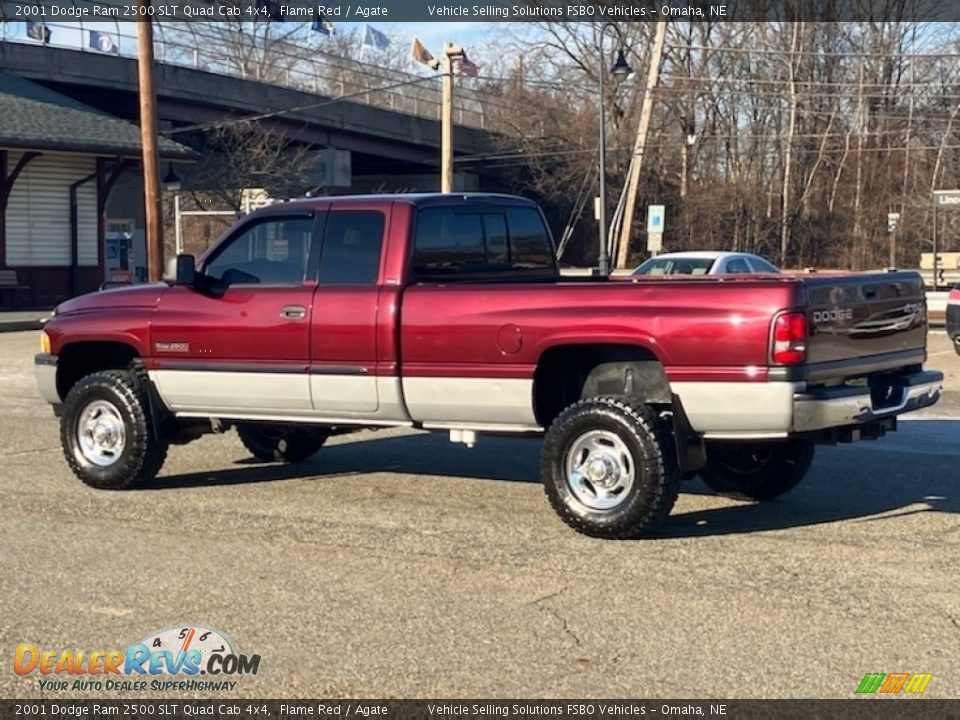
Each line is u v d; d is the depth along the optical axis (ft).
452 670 17.38
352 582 21.70
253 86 158.30
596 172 188.34
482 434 26.73
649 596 20.74
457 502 28.37
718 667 17.42
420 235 27.22
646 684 16.81
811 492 29.53
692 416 23.80
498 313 25.34
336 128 172.45
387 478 31.53
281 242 28.25
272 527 25.89
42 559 23.29
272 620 19.61
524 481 31.04
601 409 24.31
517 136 196.24
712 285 23.54
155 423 29.60
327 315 27.12
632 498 24.02
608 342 24.32
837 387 23.97
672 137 187.21
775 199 185.16
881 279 25.54
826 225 184.85
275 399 28.09
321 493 29.53
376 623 19.42
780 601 20.42
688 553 23.52
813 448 28.25
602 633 18.88
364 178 214.28
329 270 27.50
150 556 23.50
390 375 26.53
